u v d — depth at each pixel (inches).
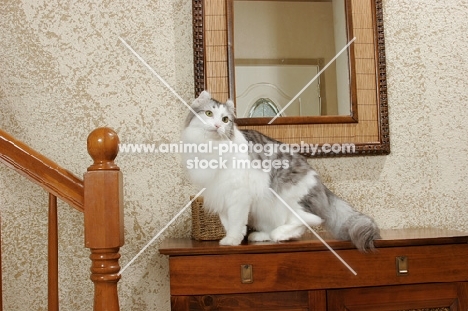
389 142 64.1
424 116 65.8
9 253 59.9
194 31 62.1
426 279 50.3
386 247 50.1
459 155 66.1
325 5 65.0
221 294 47.7
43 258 60.4
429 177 65.4
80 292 60.6
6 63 61.4
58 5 62.3
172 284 47.2
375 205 64.3
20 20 61.9
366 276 49.6
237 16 63.4
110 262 33.8
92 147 33.9
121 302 60.6
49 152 61.2
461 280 50.9
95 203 33.5
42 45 61.9
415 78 66.1
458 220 65.4
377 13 65.0
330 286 49.1
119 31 62.9
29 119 61.3
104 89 62.3
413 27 66.5
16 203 60.5
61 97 61.8
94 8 62.7
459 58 66.9
